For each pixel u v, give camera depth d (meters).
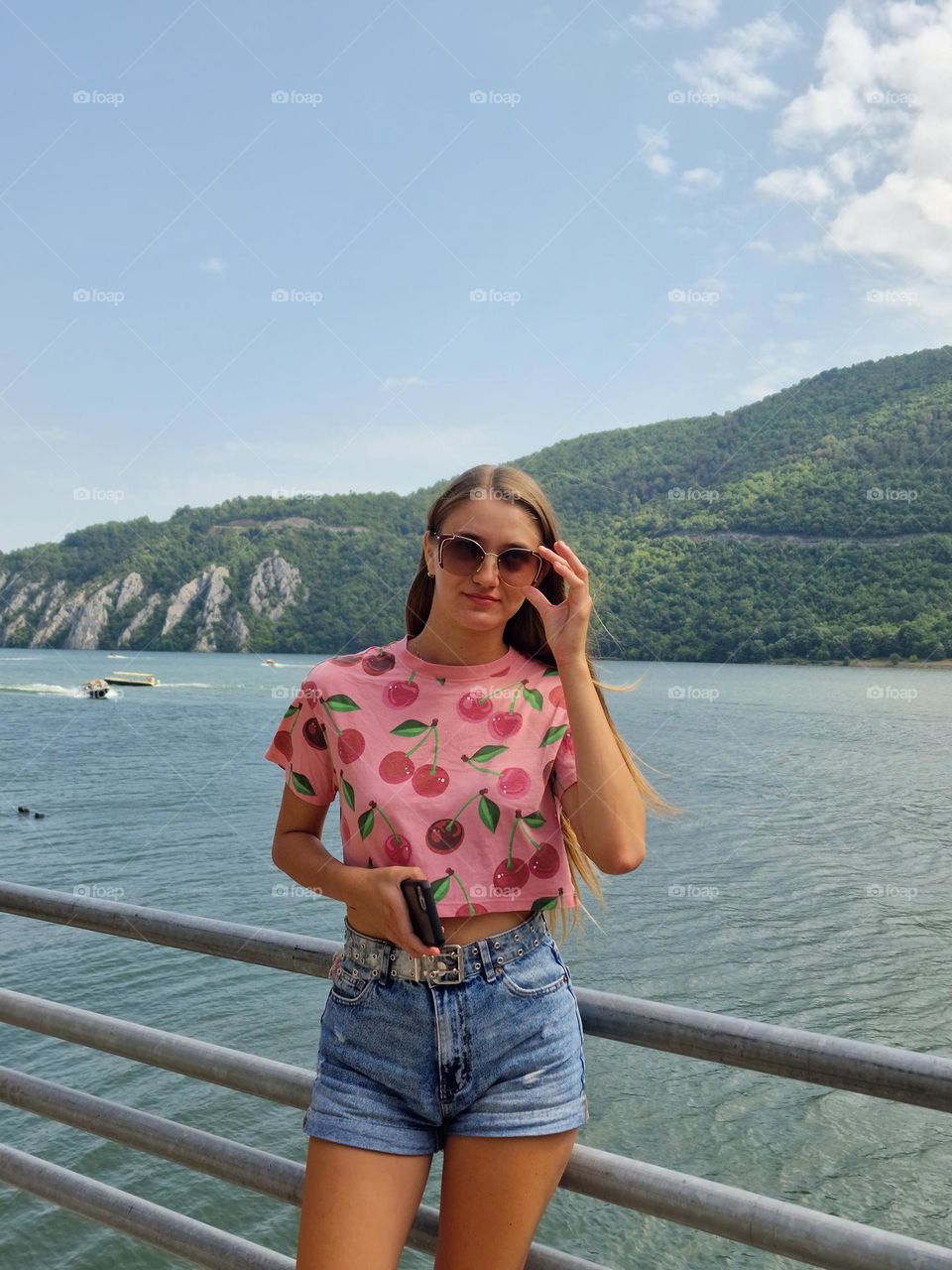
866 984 23.05
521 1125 1.64
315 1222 1.63
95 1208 2.11
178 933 2.08
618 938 26.38
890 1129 15.40
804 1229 1.46
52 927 25.31
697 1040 1.60
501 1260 1.63
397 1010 1.67
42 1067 17.12
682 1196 1.56
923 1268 1.36
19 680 115.62
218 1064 1.97
